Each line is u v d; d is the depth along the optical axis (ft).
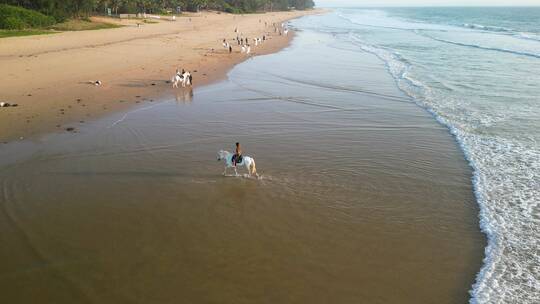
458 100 94.43
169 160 60.23
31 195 49.62
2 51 138.62
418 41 233.96
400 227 44.45
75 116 78.07
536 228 44.06
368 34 292.81
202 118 80.18
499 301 33.83
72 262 37.93
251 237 42.19
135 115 80.53
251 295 34.30
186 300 33.58
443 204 49.26
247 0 596.70
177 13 419.74
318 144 67.72
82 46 159.84
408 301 33.88
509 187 53.16
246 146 66.28
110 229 43.19
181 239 41.70
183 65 135.74
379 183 54.29
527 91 101.19
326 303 33.55
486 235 43.09
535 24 401.90
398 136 72.23
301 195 50.72
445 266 38.27
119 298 33.63
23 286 34.81
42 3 227.20
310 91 104.53
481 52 176.35
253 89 105.70
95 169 56.85
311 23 454.40
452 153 64.54
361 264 38.34
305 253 39.78
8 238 41.24
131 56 144.56
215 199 49.42
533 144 67.10
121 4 319.68
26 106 82.02
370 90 106.22
